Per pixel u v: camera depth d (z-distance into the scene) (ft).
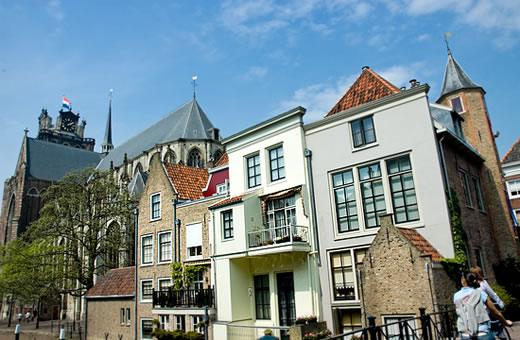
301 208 61.93
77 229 143.02
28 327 143.54
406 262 44.91
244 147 72.49
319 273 58.13
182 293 74.02
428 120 51.55
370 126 57.31
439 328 40.68
